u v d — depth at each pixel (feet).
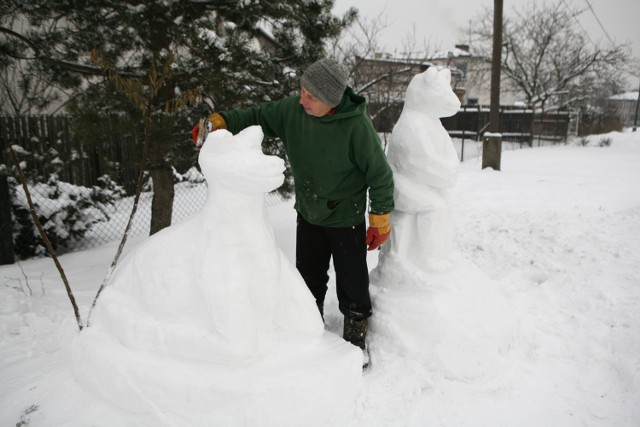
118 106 12.71
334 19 16.79
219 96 13.51
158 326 6.79
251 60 14.64
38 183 19.79
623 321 10.88
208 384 6.39
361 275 8.74
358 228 8.70
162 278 6.92
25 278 13.73
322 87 7.36
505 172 38.22
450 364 8.38
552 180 32.81
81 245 20.84
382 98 34.68
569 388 8.70
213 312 6.55
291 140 8.45
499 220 20.63
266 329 7.24
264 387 6.48
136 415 6.56
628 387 8.73
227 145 6.52
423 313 8.71
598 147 65.21
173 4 13.32
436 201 9.20
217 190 6.73
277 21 16.67
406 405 7.86
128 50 14.42
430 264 9.35
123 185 30.73
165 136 12.84
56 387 7.35
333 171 8.15
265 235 7.07
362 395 7.81
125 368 6.59
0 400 7.28
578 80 90.84
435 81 8.98
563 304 12.10
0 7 12.78
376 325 9.18
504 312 9.58
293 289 7.50
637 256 14.70
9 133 20.63
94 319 7.48
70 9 13.25
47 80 15.38
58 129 22.15
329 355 7.50
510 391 8.44
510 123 76.07
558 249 16.11
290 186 17.93
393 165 9.48
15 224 18.30
